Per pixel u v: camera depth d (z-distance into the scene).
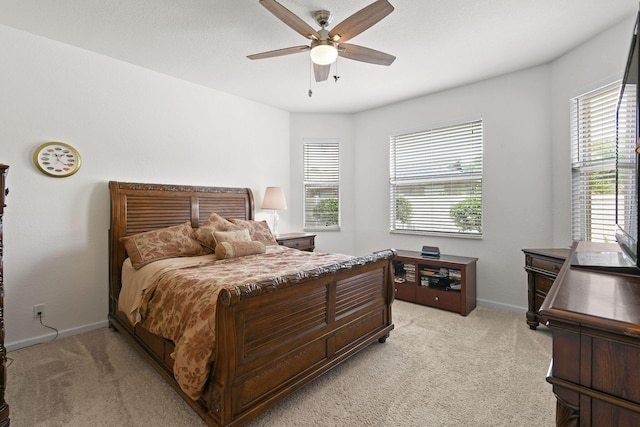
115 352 2.46
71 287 2.80
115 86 3.03
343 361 2.22
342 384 2.03
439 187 3.98
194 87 3.61
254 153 4.25
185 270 2.31
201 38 2.62
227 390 1.48
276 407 1.80
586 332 0.76
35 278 2.62
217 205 3.73
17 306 2.54
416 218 4.20
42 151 2.62
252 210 4.09
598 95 2.63
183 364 1.57
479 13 2.26
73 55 2.78
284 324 1.78
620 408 0.72
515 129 3.33
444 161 3.91
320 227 4.78
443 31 2.50
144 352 2.20
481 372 2.17
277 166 4.56
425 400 1.86
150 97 3.26
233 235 3.06
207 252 3.15
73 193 2.80
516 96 3.31
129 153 3.13
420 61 3.04
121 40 2.67
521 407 1.79
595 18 2.33
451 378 2.10
